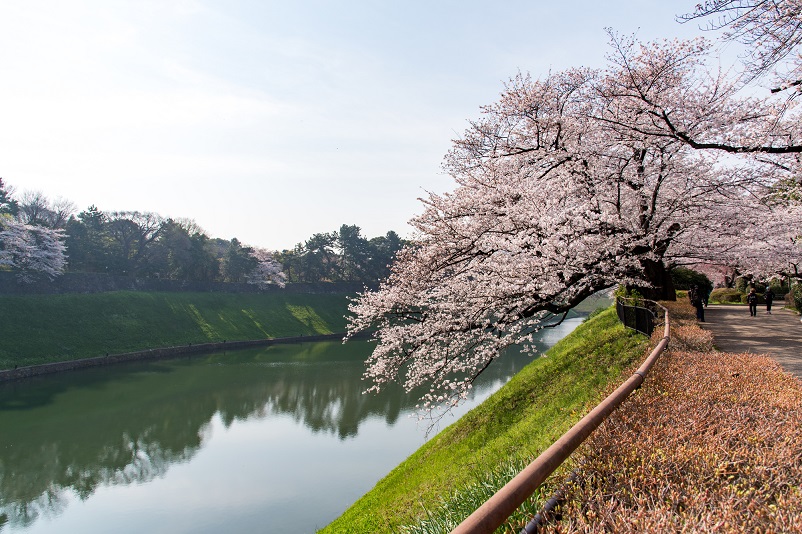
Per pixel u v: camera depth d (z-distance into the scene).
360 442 25.86
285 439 26.45
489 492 5.18
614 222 14.30
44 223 61.88
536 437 10.20
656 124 13.48
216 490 20.48
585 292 14.62
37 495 20.11
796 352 13.09
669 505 3.52
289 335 64.94
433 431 26.17
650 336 13.18
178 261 72.88
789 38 8.62
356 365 46.34
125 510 18.88
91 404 32.19
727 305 36.69
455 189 15.80
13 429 27.31
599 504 3.51
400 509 10.59
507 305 13.77
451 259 14.48
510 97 15.57
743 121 13.54
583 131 14.91
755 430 4.92
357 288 86.44
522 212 13.11
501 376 37.75
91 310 52.47
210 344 54.47
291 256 90.88
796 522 3.17
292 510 18.80
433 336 14.41
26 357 40.72
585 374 13.75
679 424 5.09
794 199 18.05
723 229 17.14
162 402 33.09
